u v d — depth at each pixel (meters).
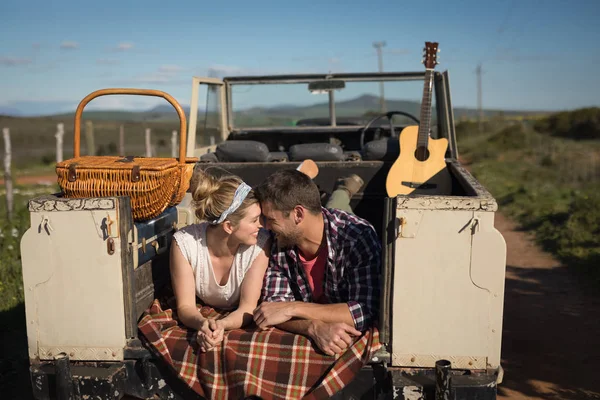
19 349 4.23
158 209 2.55
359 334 2.36
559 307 5.44
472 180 3.15
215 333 2.31
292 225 2.42
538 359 4.25
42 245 2.35
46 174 25.34
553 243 7.97
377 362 2.31
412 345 2.27
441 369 2.15
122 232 2.35
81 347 2.41
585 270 6.52
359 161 4.29
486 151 28.92
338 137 5.69
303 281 2.62
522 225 9.59
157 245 2.84
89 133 12.17
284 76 5.57
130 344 2.41
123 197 2.35
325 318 2.38
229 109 5.70
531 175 17.50
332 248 2.48
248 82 5.59
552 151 26.08
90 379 2.33
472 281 2.21
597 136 38.66
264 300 2.63
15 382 3.78
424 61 4.67
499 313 2.22
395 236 2.21
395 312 2.26
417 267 2.22
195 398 2.41
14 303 5.11
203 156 4.50
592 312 5.25
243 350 2.33
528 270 6.82
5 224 8.52
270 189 2.40
